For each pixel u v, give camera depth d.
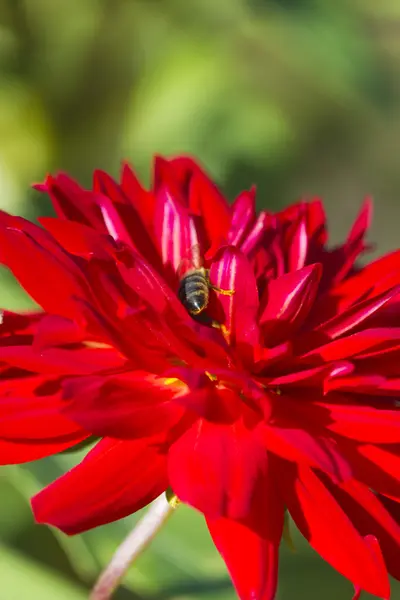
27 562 0.29
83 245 0.26
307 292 0.25
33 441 0.24
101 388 0.24
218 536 0.23
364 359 0.25
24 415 0.24
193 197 0.28
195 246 0.26
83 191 0.27
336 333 0.25
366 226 0.27
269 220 0.26
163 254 0.27
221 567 0.31
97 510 0.23
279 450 0.24
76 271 0.25
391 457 0.24
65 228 0.26
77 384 0.24
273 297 0.25
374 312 0.25
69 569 0.30
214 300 0.26
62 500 0.23
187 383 0.24
